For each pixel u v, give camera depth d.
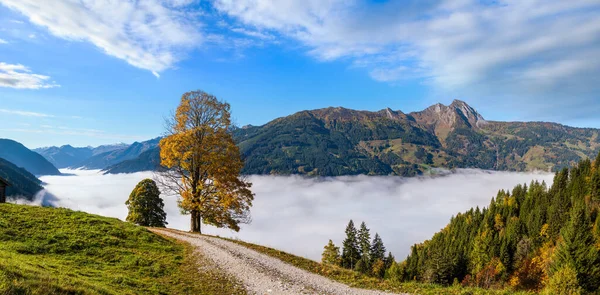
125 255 19.45
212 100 34.16
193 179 33.34
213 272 18.95
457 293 16.73
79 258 17.67
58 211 26.28
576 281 31.66
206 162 32.56
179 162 32.81
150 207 48.12
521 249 94.56
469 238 128.38
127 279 15.45
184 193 32.88
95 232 22.31
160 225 48.72
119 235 23.19
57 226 22.27
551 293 20.64
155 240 23.83
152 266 18.39
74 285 11.50
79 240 20.20
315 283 18.56
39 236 19.66
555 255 40.25
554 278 33.31
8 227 20.36
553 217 99.75
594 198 103.69
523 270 77.56
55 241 19.36
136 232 24.39
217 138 33.06
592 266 35.09
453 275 92.81
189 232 31.88
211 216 33.34
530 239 98.50
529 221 108.19
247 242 29.52
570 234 39.00
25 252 17.05
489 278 82.75
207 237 29.16
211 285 16.94
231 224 33.88
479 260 100.69
